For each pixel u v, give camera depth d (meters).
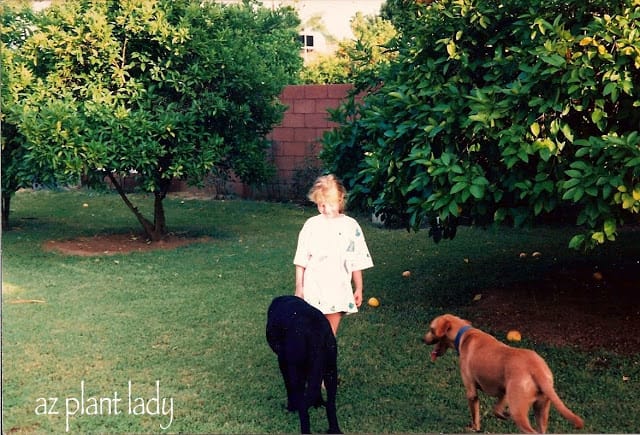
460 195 5.30
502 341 5.56
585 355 5.19
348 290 4.75
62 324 6.21
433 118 5.70
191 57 9.81
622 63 4.72
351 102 7.50
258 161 10.67
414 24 6.36
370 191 6.63
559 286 7.04
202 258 8.99
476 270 8.06
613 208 4.75
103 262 8.79
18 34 10.02
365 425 4.18
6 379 4.93
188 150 9.43
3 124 9.72
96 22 9.13
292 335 4.01
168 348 5.59
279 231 11.02
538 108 5.02
